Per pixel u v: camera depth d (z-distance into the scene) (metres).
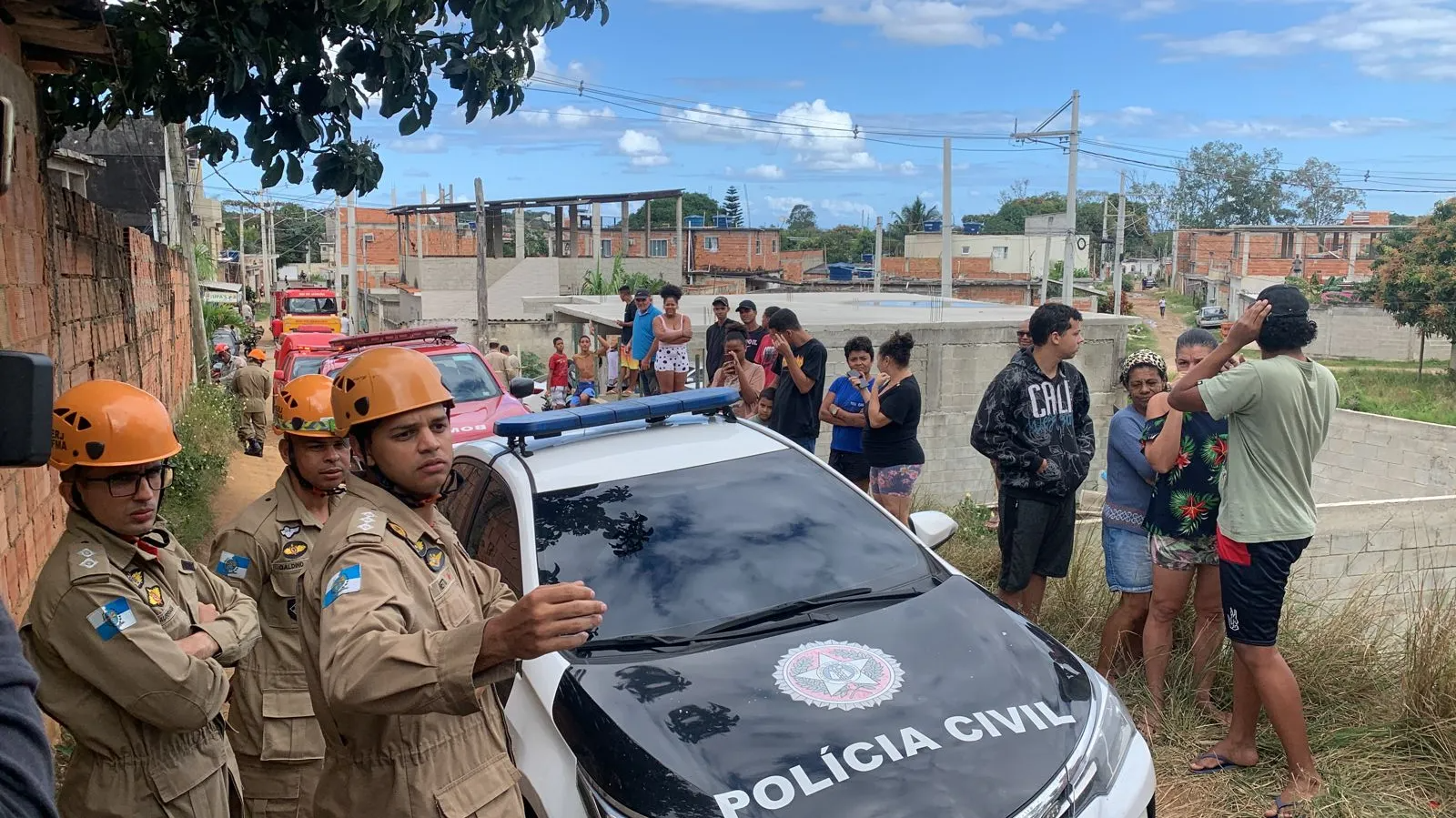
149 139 23.75
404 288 43.06
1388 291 34.75
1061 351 5.05
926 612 3.50
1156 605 4.78
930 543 4.34
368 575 2.13
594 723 2.97
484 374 10.54
